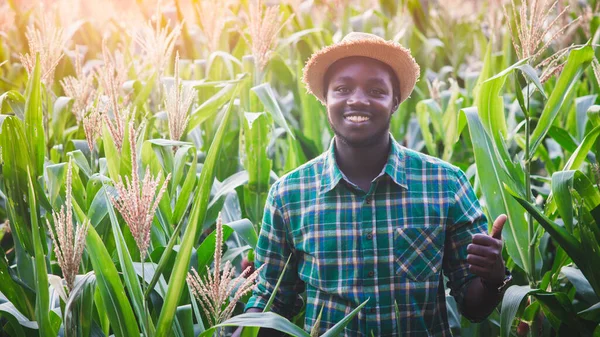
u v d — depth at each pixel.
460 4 6.57
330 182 2.32
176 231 2.13
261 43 3.62
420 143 4.50
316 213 2.33
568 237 2.36
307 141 3.99
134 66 4.38
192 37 5.05
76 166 2.80
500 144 2.76
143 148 2.59
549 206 2.70
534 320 2.75
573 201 2.65
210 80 4.16
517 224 2.70
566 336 2.47
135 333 2.11
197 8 4.61
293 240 2.38
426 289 2.25
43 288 2.20
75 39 5.69
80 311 2.12
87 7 5.62
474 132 2.72
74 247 1.96
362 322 2.24
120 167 2.58
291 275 2.44
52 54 3.25
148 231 1.97
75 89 3.34
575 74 2.61
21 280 2.54
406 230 2.27
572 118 3.87
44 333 2.20
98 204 2.57
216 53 3.94
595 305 2.44
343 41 2.31
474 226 2.31
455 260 2.32
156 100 3.73
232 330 2.78
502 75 2.55
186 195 2.53
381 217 2.28
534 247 2.65
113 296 2.10
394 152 2.32
